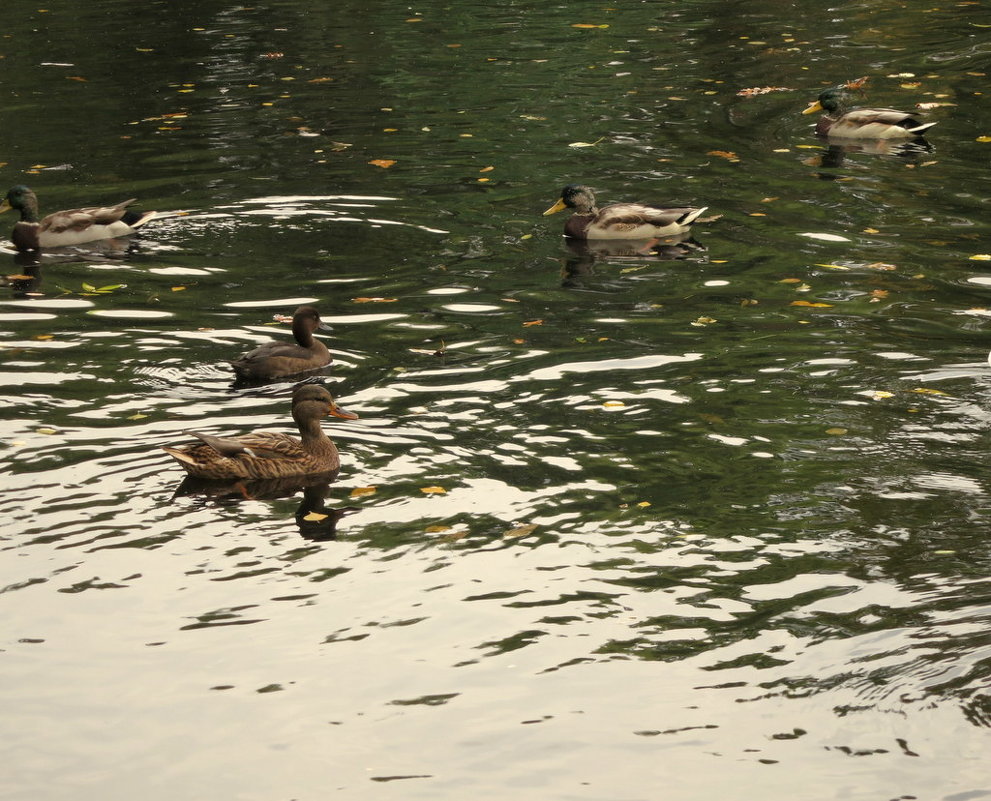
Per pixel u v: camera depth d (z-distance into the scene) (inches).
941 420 525.0
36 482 477.7
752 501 462.3
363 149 972.6
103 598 403.2
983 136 963.3
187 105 1096.2
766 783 317.4
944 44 1225.4
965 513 449.1
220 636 384.5
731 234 783.1
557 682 361.1
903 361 588.1
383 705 352.5
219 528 447.2
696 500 463.8
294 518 454.3
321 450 494.3
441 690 358.6
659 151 952.9
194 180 905.5
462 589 408.8
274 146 981.8
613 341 622.2
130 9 1481.3
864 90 1085.1
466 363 598.2
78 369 595.5
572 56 1238.3
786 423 526.3
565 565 422.0
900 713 340.8
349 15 1437.0
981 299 664.4
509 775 323.6
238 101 1106.1
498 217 825.5
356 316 664.4
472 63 1222.9
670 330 635.5
